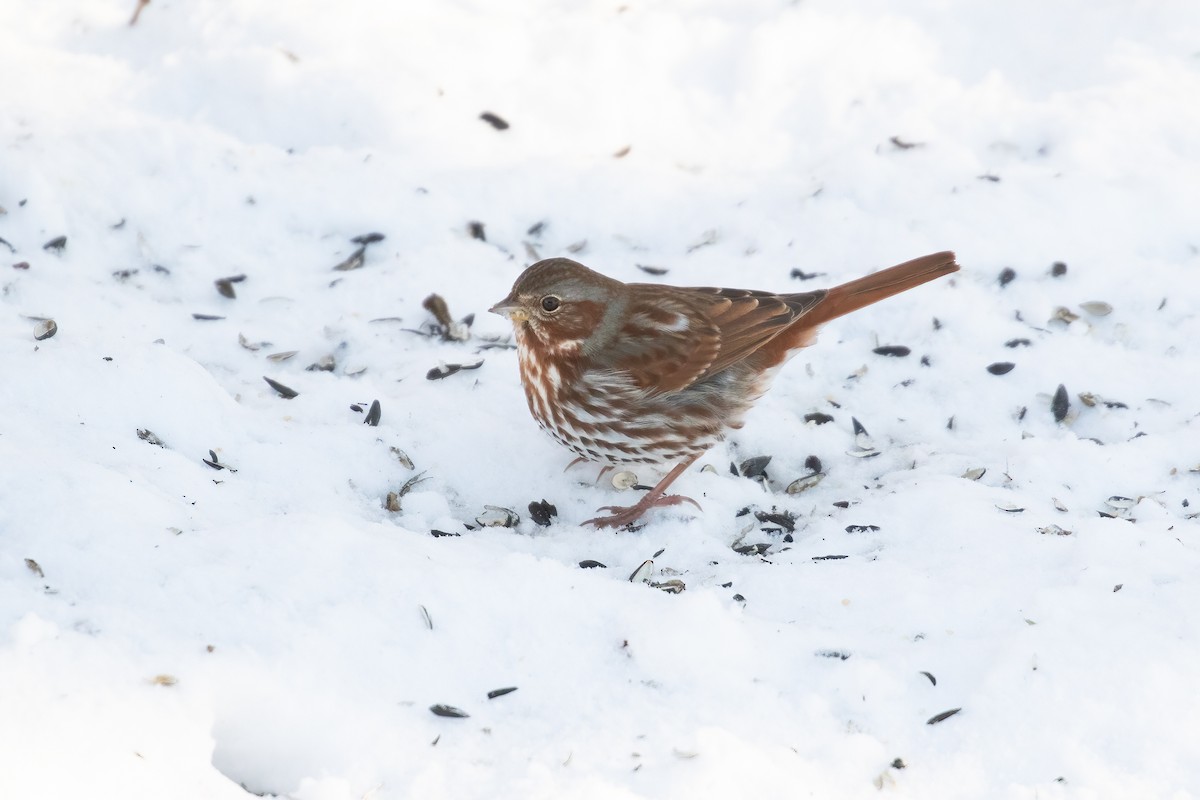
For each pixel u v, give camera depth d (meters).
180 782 6.72
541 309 10.59
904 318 13.16
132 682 7.16
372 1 16.23
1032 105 15.32
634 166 15.02
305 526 8.71
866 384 12.59
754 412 12.16
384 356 12.39
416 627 8.10
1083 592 8.77
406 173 14.53
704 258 13.92
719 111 15.90
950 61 16.34
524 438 11.45
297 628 7.85
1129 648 8.16
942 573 9.41
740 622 8.48
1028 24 16.52
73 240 13.34
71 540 8.30
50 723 6.80
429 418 11.44
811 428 12.02
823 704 7.90
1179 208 14.01
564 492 11.02
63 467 8.95
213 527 8.94
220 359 12.17
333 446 10.81
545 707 7.75
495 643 8.15
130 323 12.44
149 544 8.39
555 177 14.67
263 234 13.81
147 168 14.11
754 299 11.40
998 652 8.23
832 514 10.71
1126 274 13.39
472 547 9.32
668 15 16.44
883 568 9.47
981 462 11.28
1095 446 11.30
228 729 7.42
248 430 10.77
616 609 8.48
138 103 15.40
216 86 15.45
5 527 8.36
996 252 13.66
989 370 12.57
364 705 7.53
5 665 7.07
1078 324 12.98
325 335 12.61
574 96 15.83
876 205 14.33
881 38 16.19
